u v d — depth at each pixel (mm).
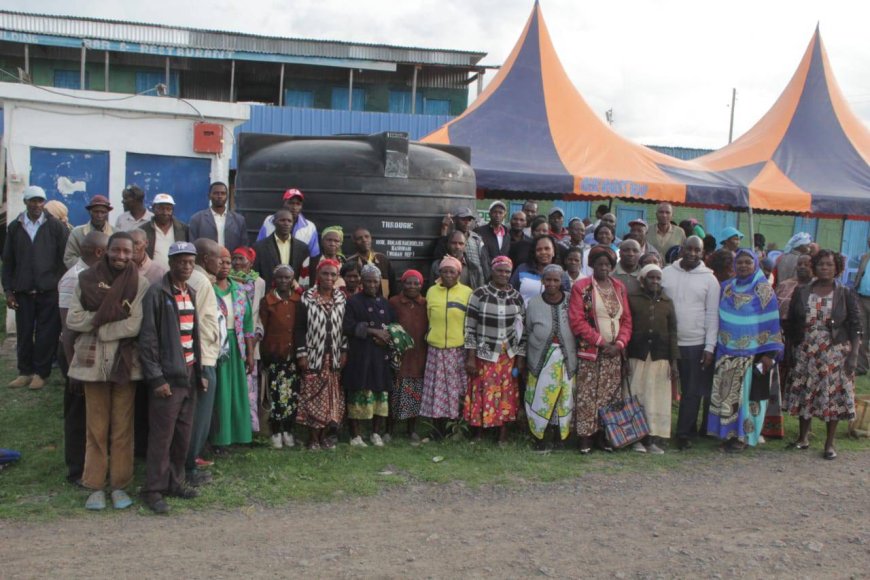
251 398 6344
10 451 5848
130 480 5367
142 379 5180
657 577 4309
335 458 6297
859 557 4699
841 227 26281
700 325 7062
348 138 8109
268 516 5062
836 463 6793
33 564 4195
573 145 12086
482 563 4406
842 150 13938
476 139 11836
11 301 7801
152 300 5008
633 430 6867
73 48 24000
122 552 4395
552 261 8250
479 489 5750
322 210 7473
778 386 7496
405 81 26609
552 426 6918
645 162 12391
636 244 7125
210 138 10367
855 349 6906
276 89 26297
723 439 7109
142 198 7664
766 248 17766
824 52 15125
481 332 6762
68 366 5367
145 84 24984
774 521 5273
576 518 5207
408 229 7594
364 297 6625
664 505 5531
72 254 7465
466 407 6895
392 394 6934
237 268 6309
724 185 12008
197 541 4598
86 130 10070
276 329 6406
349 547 4578
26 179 9875
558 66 13234
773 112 15164
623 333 6809
